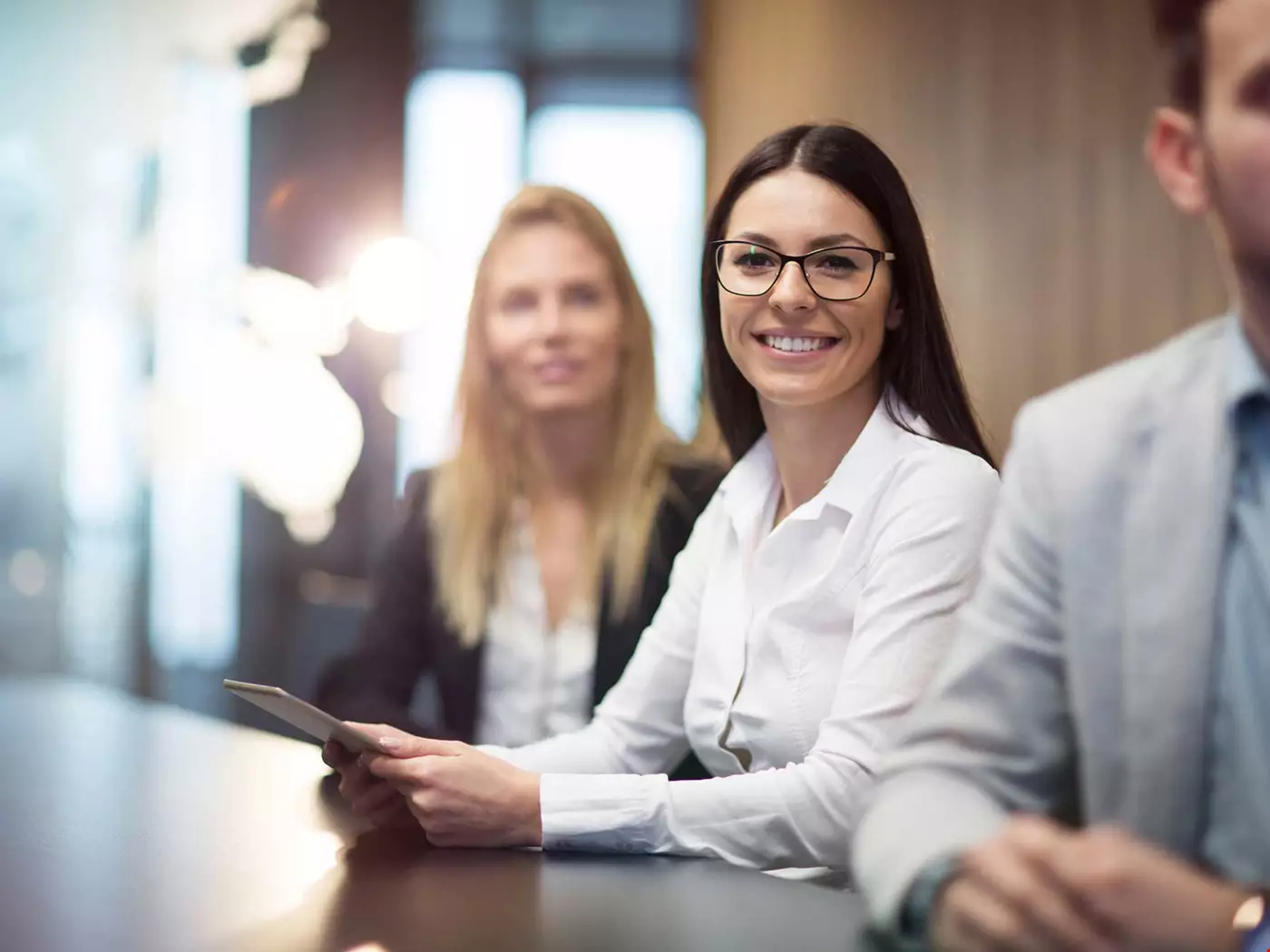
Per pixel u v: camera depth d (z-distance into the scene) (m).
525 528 2.53
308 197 6.81
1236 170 1.12
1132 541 1.19
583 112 7.89
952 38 5.29
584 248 2.50
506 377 2.54
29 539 6.77
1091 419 1.23
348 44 6.84
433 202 7.59
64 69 6.77
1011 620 1.25
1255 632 1.15
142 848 1.49
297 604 6.17
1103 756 1.19
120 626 6.62
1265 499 1.16
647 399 2.50
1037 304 4.98
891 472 1.70
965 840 1.12
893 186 1.74
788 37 5.91
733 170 1.79
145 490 6.70
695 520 2.41
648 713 1.91
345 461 5.90
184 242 6.77
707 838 1.51
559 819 1.50
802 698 1.72
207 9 6.72
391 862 1.43
